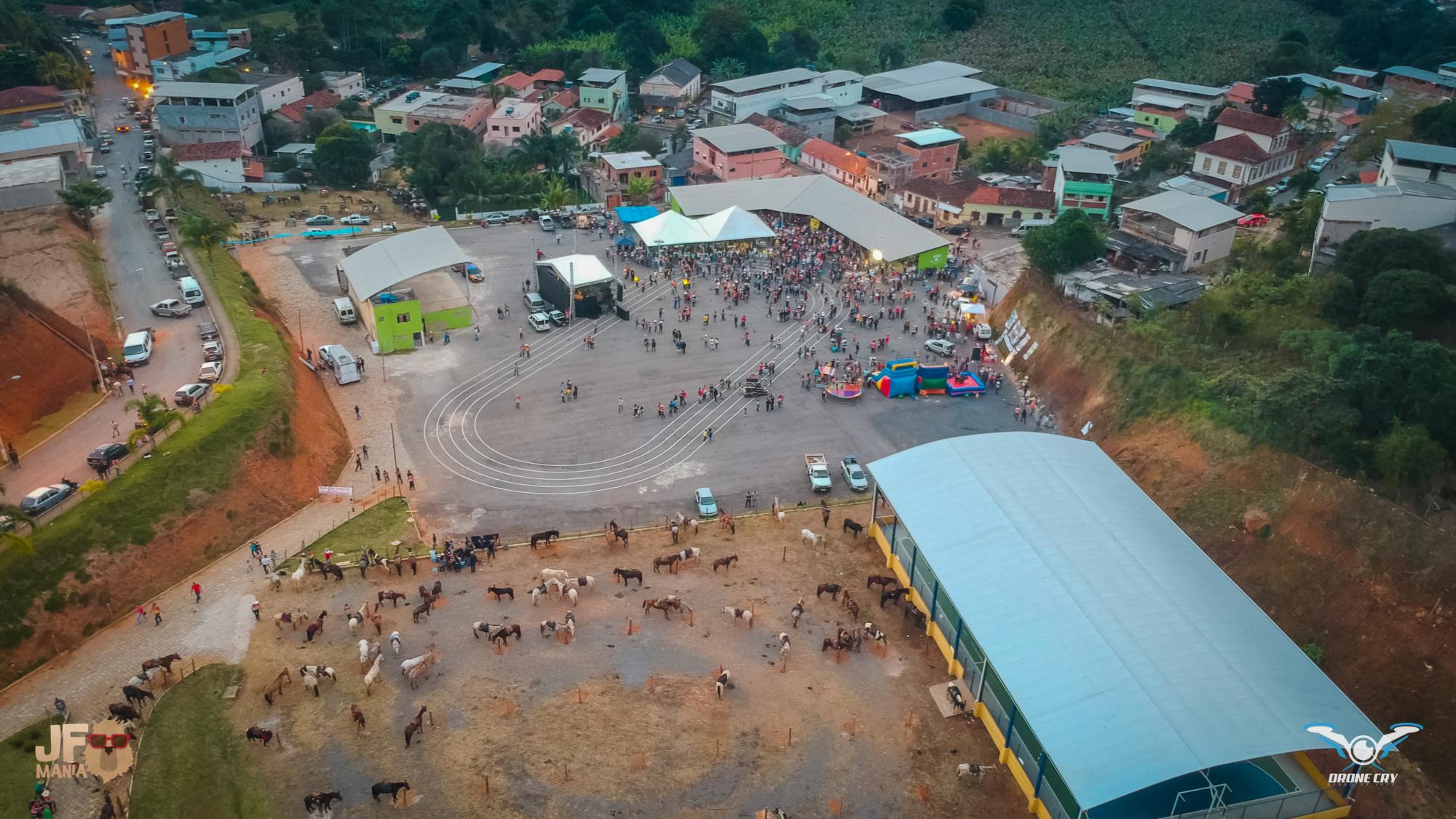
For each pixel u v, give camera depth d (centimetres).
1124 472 8100
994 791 5631
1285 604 7081
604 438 9462
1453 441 7438
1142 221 12500
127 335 10206
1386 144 12675
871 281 13062
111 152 16550
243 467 8100
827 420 9838
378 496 8481
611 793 5428
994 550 6644
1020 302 11644
